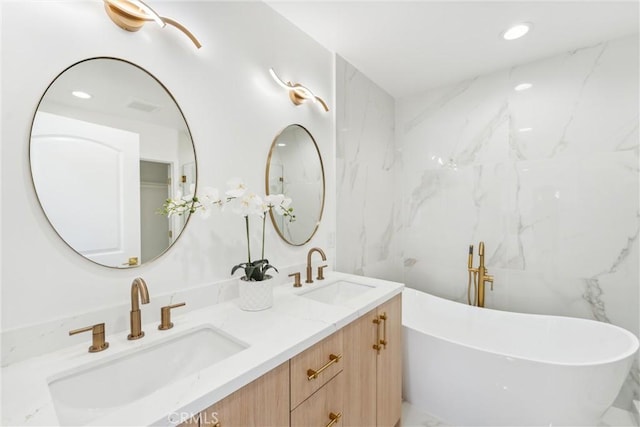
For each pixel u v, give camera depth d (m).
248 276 1.26
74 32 0.91
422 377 1.75
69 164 0.91
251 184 1.48
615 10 1.57
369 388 1.32
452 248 2.49
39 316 0.84
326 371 1.05
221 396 0.69
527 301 2.14
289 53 1.70
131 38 1.04
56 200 0.88
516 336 1.96
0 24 0.79
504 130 2.23
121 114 1.02
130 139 1.04
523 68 2.15
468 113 2.40
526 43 1.90
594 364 1.32
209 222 1.29
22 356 0.80
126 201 1.03
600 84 1.87
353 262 2.24
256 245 1.51
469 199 2.40
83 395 0.79
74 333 0.82
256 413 0.79
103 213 0.98
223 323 1.07
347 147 2.17
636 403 1.74
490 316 2.05
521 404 1.43
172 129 1.16
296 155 1.76
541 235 2.08
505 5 1.54
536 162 2.10
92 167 0.96
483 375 1.52
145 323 1.06
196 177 1.24
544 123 2.07
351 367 1.19
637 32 1.76
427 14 1.63
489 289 2.30
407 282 2.75
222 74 1.34
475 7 1.57
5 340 0.78
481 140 2.34
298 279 1.60
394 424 1.55
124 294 1.02
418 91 2.65
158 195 1.12
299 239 1.79
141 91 1.07
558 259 2.02
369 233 2.43
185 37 1.20
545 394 1.38
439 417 1.70
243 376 0.74
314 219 1.91
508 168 2.21
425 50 2.00
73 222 0.91
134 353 0.89
